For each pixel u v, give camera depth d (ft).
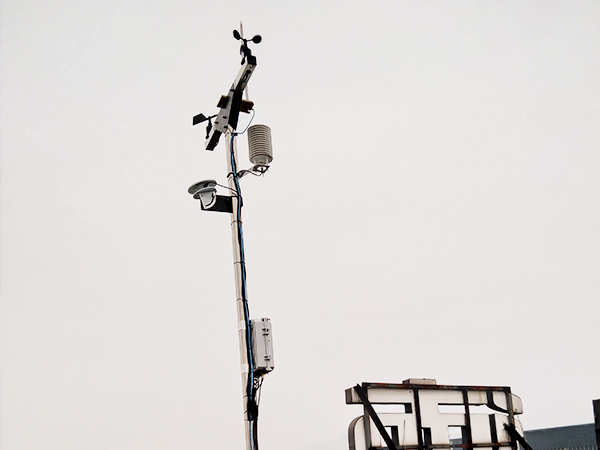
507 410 34.35
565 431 45.06
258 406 23.29
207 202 25.48
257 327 23.86
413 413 31.09
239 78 26.22
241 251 25.14
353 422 29.35
